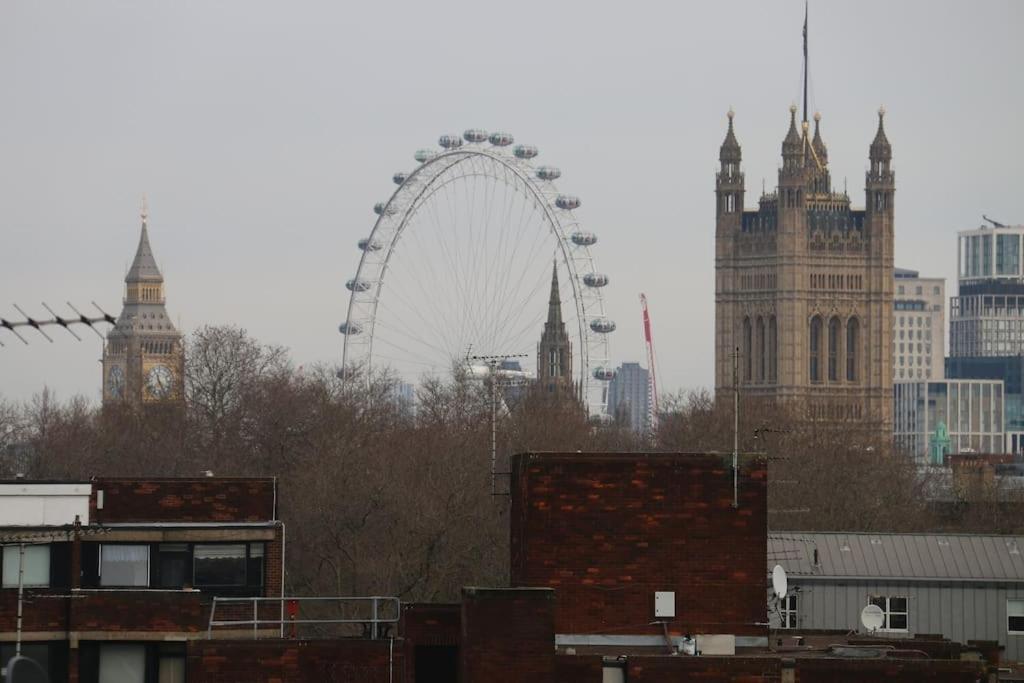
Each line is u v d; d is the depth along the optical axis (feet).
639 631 428.97
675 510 431.02
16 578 484.74
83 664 440.86
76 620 440.45
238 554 502.38
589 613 429.38
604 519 430.61
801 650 441.27
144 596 442.91
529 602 393.91
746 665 405.39
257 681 413.18
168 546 498.28
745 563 430.20
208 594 500.74
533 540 430.20
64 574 487.61
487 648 393.29
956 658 450.71
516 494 448.65
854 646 453.17
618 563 430.20
